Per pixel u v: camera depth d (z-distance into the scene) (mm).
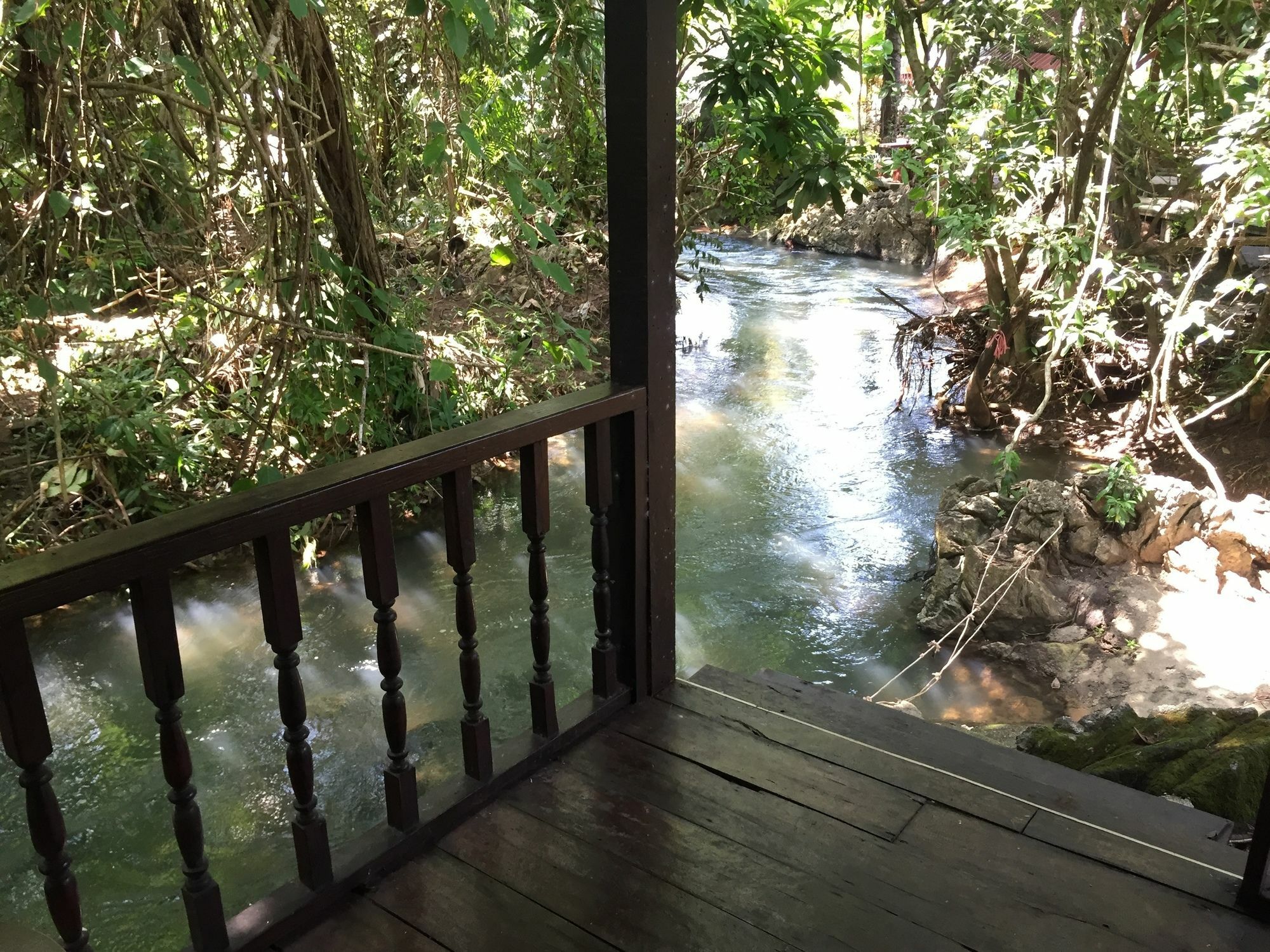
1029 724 4715
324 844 1805
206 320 5375
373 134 5656
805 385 9641
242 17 3520
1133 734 3238
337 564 6191
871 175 5027
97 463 5395
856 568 6543
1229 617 5586
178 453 5742
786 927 1793
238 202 4898
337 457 6098
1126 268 6527
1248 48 6043
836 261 14523
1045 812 2076
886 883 1892
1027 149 7000
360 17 4812
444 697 4883
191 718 4680
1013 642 5684
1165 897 1840
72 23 3158
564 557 6434
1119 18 6258
